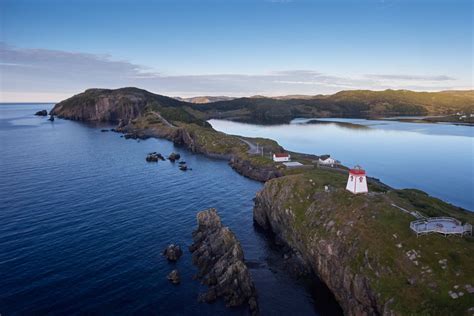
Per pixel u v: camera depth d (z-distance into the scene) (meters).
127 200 87.44
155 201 88.06
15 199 84.19
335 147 189.75
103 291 47.78
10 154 145.75
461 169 136.38
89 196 89.12
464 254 38.12
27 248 59.00
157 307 44.84
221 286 48.19
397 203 54.31
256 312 44.69
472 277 34.91
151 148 181.00
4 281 48.97
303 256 58.06
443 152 173.25
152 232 67.94
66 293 46.88
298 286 52.00
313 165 117.56
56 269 52.75
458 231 42.44
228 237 58.81
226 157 159.25
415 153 171.25
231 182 113.12
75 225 69.75
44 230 66.62
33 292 46.72
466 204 95.12
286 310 46.25
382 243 43.88
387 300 37.28
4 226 67.81
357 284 42.38
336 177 76.50
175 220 75.00
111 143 190.38
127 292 47.81
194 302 46.19
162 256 58.34
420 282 36.81
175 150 180.00
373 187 74.12
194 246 61.00
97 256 57.38
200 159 155.62
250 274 54.28
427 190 107.94
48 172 114.06
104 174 114.94
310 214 60.16
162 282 50.62
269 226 74.88
